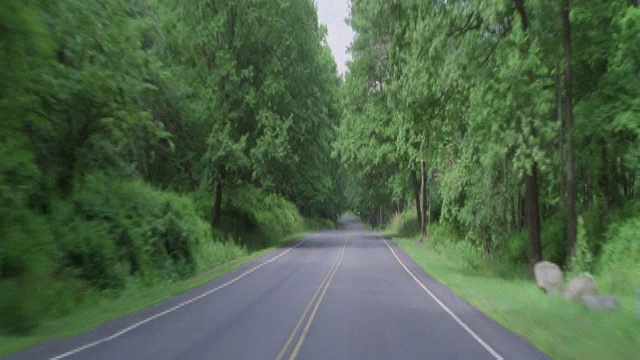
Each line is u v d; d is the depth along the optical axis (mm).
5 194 17969
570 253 24516
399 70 30375
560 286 20422
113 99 24375
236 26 45531
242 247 44812
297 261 36156
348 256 40062
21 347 11961
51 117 22375
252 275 28344
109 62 23688
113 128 25281
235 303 18969
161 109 39562
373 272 29469
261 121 44625
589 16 24688
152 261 27281
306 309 17547
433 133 30188
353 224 159875
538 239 27156
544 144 25625
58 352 11492
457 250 38375
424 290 22391
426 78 27281
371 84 53500
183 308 17906
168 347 11945
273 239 57562
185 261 30859
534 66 24203
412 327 14422
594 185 30406
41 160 23250
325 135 52000
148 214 29094
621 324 13859
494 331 13883
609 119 24672
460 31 26562
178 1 44750
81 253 21516
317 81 51812
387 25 28719
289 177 49062
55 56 21344
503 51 25172
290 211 78500
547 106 23875
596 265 23531
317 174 53688
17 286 15555
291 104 47094
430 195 56750
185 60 45438
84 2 21219
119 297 21438
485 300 19375
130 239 25688
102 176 27312
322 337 13062
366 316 16188
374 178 70000
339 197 107688
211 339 12828
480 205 33375
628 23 24016
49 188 23312
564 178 27469
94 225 23562
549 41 25188
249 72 44906
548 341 12469
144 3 33094
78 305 18656
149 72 30609
